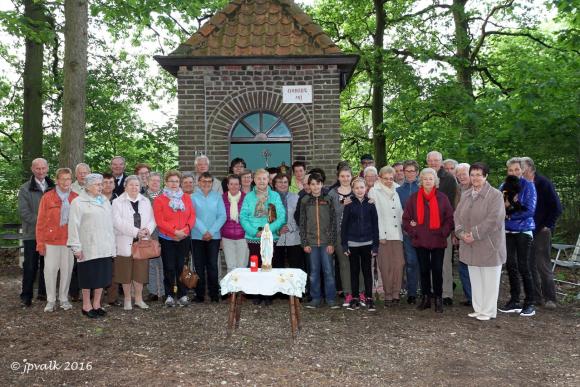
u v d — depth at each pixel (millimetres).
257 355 5621
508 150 13523
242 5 11117
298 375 5027
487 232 7047
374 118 19516
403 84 17672
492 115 14445
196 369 5160
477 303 7273
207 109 10250
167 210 7777
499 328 6738
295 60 10086
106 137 17562
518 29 18922
